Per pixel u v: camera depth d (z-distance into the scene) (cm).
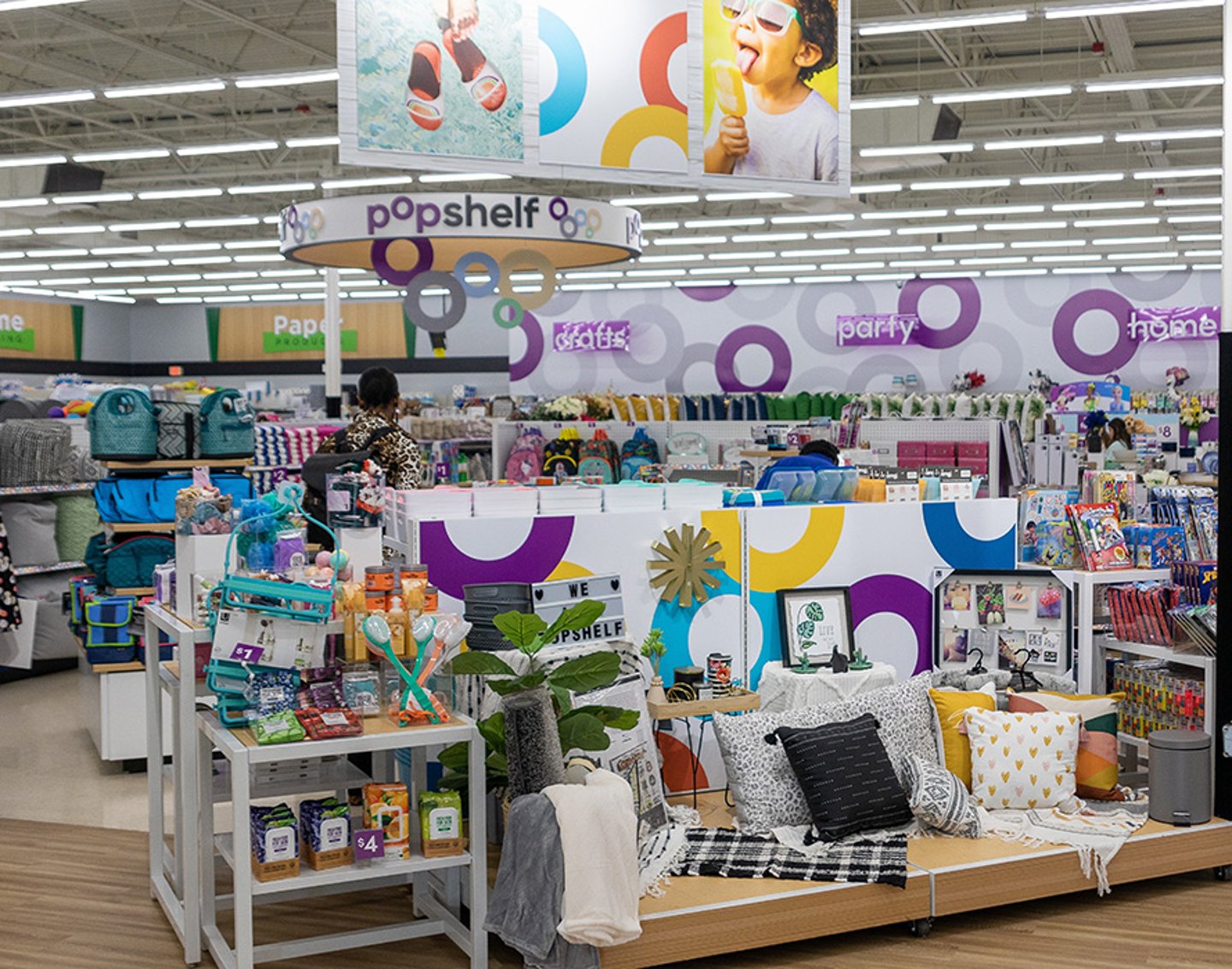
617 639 467
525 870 365
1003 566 579
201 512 436
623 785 376
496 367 3244
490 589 464
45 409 1110
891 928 438
